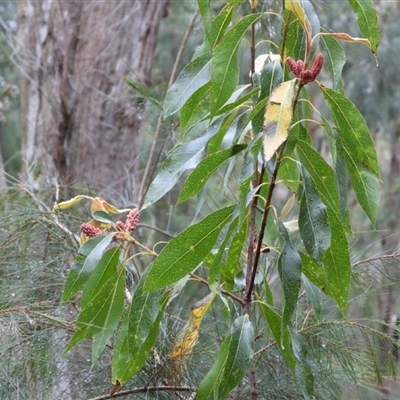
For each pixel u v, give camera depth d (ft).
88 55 6.23
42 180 4.73
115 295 3.05
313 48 2.63
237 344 2.85
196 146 3.01
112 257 3.05
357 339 3.73
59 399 3.35
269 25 5.21
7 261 3.90
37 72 6.25
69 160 6.13
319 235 2.70
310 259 2.98
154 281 2.83
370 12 2.82
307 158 2.83
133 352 2.97
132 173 6.14
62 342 3.47
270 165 2.81
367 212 2.87
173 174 2.99
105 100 6.16
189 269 2.85
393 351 3.65
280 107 2.45
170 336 3.48
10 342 3.17
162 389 3.29
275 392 3.45
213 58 2.76
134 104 5.83
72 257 4.01
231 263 3.07
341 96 2.76
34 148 6.21
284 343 2.85
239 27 2.75
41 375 3.32
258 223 3.26
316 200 2.71
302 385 2.92
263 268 3.44
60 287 3.72
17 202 4.45
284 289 2.67
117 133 6.18
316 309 3.06
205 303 3.20
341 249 2.84
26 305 3.47
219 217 2.81
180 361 3.29
